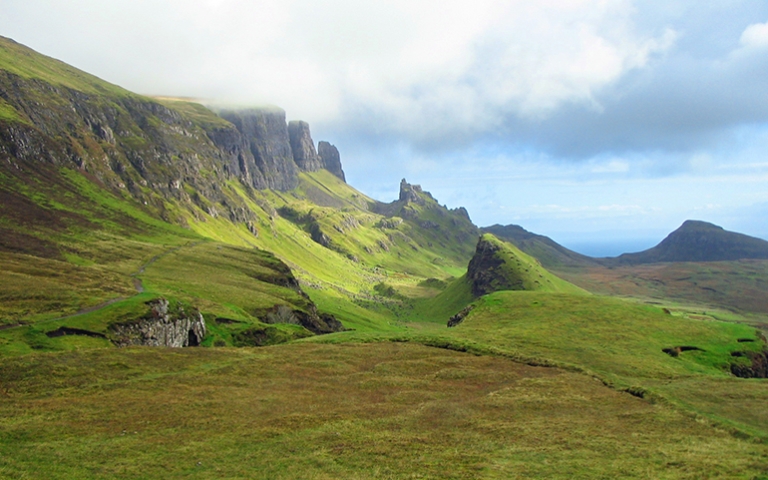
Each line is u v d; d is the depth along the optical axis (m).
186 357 73.69
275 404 55.50
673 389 69.31
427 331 115.62
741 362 100.06
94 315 93.50
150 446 41.28
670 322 123.00
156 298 109.44
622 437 47.59
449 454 41.59
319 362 77.75
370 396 61.59
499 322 125.88
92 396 53.44
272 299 186.38
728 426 51.56
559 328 114.94
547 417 54.75
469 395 63.81
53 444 40.03
